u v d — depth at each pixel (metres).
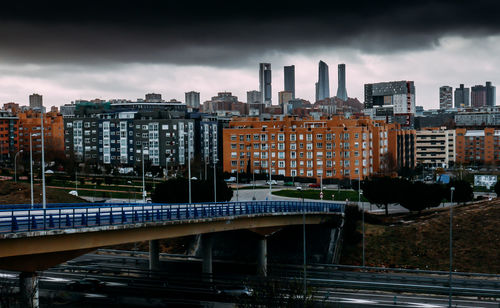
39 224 52.94
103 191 153.12
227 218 77.81
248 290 72.00
